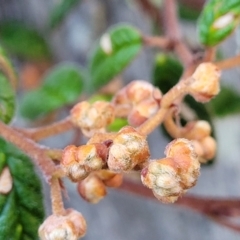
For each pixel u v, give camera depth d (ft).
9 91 0.36
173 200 0.25
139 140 0.25
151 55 0.63
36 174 0.32
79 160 0.26
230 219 0.42
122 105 0.32
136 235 0.69
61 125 0.31
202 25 0.36
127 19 0.66
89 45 0.67
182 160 0.25
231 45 0.53
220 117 0.51
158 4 0.54
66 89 0.51
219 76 0.29
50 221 0.27
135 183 0.38
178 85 0.29
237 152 0.64
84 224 0.27
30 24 0.66
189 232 0.67
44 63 0.66
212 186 0.64
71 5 0.58
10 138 0.29
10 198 0.32
